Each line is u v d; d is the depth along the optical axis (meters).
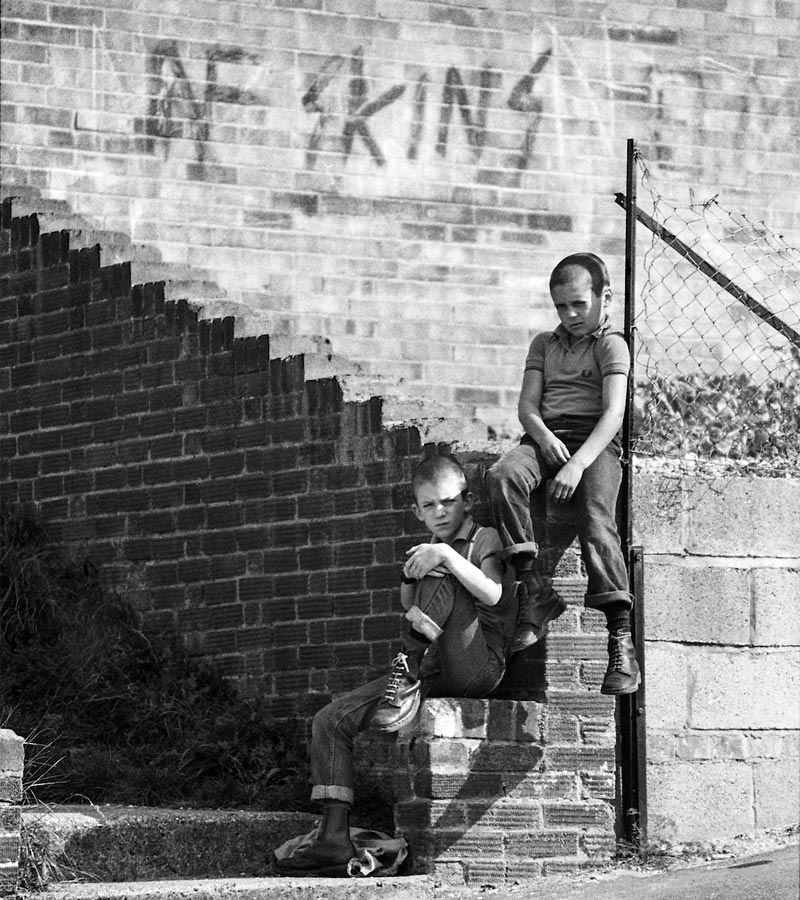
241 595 10.44
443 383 13.83
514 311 14.05
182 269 12.01
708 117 14.70
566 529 8.59
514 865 8.30
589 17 14.53
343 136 13.90
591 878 8.26
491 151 14.19
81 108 13.44
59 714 9.90
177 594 10.78
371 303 13.78
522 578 8.20
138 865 8.27
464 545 8.37
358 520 9.91
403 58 14.09
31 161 13.31
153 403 11.15
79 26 13.49
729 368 13.81
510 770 8.38
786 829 9.41
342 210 13.83
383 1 14.09
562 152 14.34
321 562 10.05
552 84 14.38
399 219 13.92
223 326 10.85
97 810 8.49
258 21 13.84
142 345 11.27
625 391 8.49
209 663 10.51
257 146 13.73
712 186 14.61
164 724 9.96
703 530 9.37
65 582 11.19
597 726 8.55
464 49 14.23
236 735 9.88
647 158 14.52
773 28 14.98
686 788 9.16
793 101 14.92
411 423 9.91
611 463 8.46
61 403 11.66
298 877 8.15
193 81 13.66
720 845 9.02
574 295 8.52
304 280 13.68
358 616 9.82
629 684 8.09
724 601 9.38
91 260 11.66
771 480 9.62
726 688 9.34
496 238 14.11
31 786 8.93
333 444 10.11
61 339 11.73
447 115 14.13
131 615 10.91
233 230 13.60
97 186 13.40
